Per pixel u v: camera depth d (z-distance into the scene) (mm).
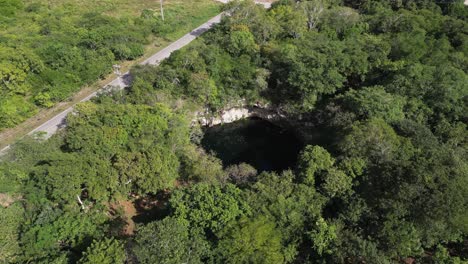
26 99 77250
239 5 97438
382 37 91125
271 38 93875
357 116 67375
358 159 54844
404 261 49156
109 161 58125
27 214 51344
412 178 48344
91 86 85250
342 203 52219
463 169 50031
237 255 43656
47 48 85000
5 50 77375
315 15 99438
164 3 132125
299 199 51500
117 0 134125
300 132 83500
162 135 66375
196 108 82312
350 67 79875
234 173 62531
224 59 88062
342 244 46500
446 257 44594
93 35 92062
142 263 40969
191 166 63875
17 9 118000
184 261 42031
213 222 46969
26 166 54219
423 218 46219
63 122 74688
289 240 48531
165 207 55938
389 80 75438
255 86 84562
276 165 76875
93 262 40312
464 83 69500
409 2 108688
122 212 60344
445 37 89438
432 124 69250
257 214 48938
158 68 80938
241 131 86562
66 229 49031
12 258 46500
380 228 47188
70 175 51500
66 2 128875
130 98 73812
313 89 77812
